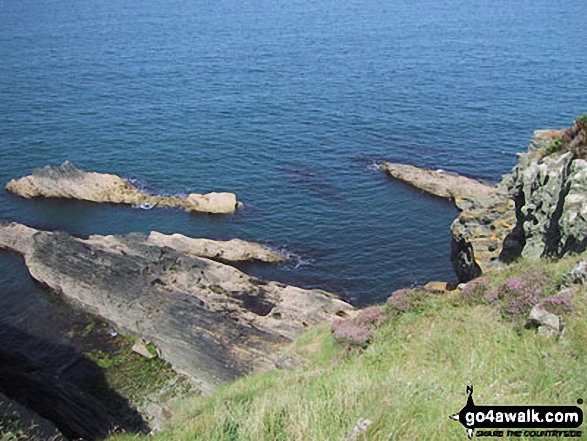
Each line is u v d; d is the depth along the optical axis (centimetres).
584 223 2244
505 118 8844
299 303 4325
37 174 6762
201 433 1405
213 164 7494
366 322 2366
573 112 8931
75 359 4009
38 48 14600
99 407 3503
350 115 9312
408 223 5991
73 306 4622
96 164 7450
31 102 9856
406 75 11775
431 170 7044
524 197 2955
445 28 17725
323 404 1280
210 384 3659
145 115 9369
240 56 14088
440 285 3609
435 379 1467
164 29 18500
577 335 1509
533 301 1844
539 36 15488
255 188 6812
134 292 4378
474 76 11400
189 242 5512
